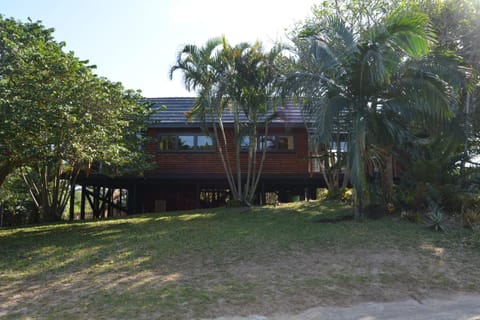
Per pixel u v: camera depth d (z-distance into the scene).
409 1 13.83
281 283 6.25
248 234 9.72
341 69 10.70
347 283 6.28
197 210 15.78
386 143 10.84
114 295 5.81
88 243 9.30
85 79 9.66
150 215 15.01
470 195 10.75
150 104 16.33
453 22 13.70
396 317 5.05
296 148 18.44
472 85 11.74
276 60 13.52
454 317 5.03
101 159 10.85
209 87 14.28
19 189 17.77
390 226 10.07
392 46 9.99
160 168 18.52
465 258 7.58
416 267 7.06
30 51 9.15
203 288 6.04
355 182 9.97
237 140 15.32
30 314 5.16
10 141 8.73
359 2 15.06
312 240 8.93
